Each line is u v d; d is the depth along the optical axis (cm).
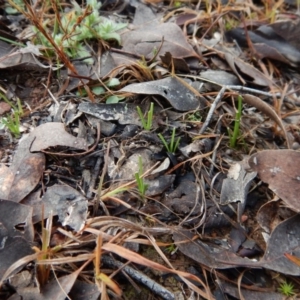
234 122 24
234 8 32
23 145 20
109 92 23
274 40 30
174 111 23
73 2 26
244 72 27
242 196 20
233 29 30
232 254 18
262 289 18
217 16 31
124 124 22
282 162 20
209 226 19
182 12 32
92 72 24
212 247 19
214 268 18
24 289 16
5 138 22
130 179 20
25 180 19
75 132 22
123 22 29
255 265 18
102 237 17
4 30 26
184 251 18
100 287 16
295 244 19
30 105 23
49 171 20
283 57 29
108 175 20
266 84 27
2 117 23
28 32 26
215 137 23
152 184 20
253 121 25
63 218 18
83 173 20
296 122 25
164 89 23
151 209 19
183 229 19
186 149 21
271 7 34
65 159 21
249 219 20
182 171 21
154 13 31
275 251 18
